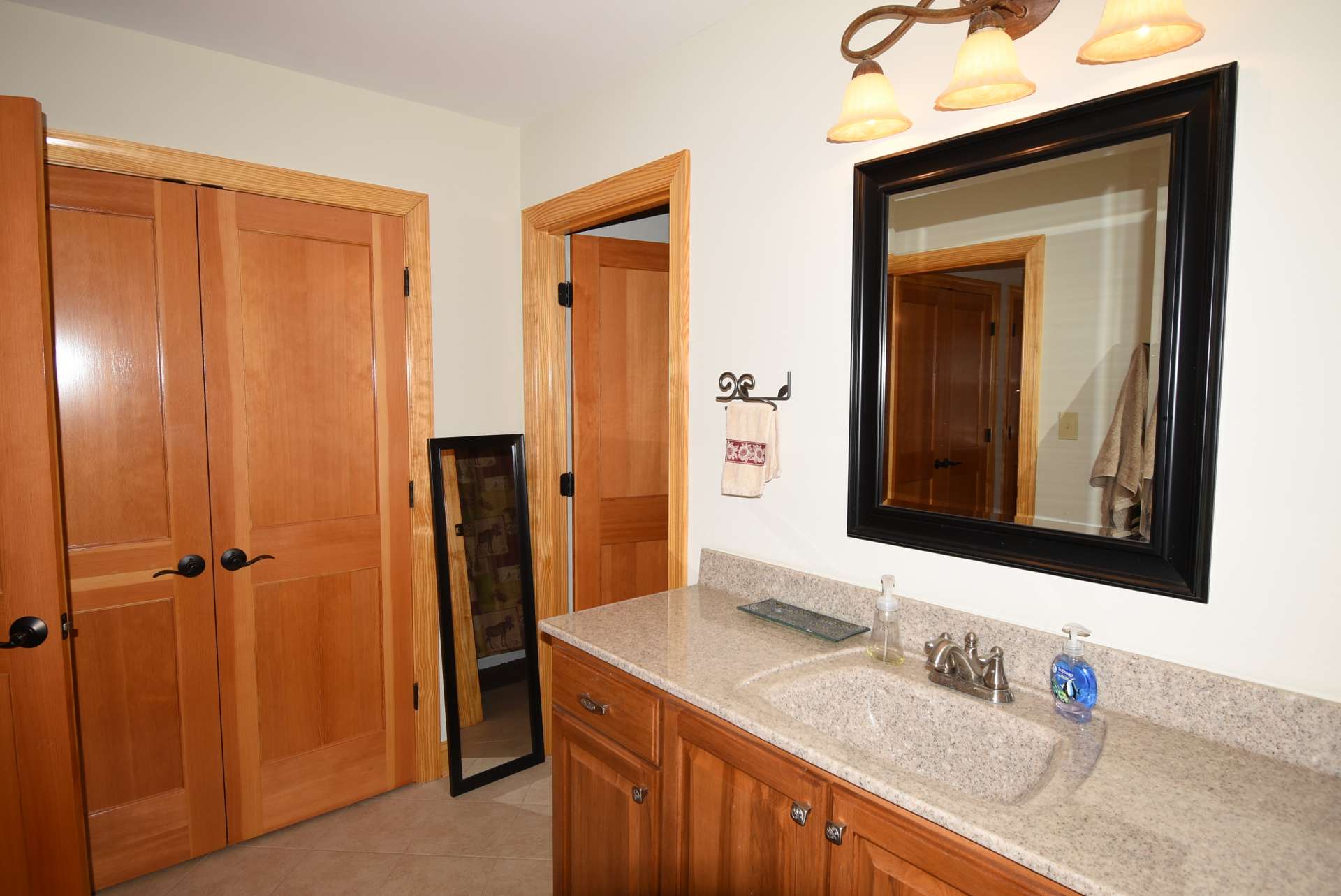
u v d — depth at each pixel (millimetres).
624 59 2182
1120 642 1275
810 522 1792
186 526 2145
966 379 1470
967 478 1477
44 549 1645
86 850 1758
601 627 1699
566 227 2607
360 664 2488
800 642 1603
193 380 2139
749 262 1898
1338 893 802
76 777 1724
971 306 1457
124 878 2090
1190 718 1178
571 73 2279
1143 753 1114
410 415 2551
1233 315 1129
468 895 2039
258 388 2248
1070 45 1290
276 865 2172
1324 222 1043
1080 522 1320
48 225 1835
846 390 1687
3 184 1578
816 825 1148
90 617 2020
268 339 2260
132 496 2066
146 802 2115
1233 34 1110
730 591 1972
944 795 1002
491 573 2762
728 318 1969
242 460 2229
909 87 1545
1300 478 1080
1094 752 1128
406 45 2096
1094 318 1287
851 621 1677
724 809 1314
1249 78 1099
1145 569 1237
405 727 2600
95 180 1975
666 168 2113
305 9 1888
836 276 1690
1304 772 1057
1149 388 1224
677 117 2092
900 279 1569
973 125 1438
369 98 2426
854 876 1100
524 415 2834
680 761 1401
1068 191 1312
